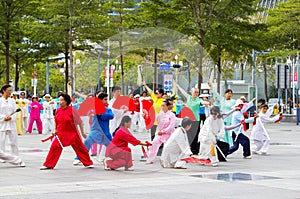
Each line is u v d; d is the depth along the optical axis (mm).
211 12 38000
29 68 50219
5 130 17797
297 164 18281
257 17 51312
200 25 37375
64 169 16781
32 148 23484
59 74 74375
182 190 13062
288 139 29172
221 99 19859
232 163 18516
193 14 38156
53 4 41750
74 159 18750
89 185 13805
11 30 42000
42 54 45500
